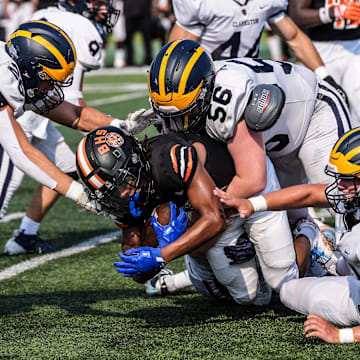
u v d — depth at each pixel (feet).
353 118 49.37
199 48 27.68
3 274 37.88
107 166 25.54
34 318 30.19
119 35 146.30
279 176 34.53
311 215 37.83
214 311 30.91
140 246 27.89
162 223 26.58
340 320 26.99
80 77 40.37
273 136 30.76
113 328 28.53
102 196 26.17
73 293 34.24
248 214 26.27
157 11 138.41
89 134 26.43
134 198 26.27
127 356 24.99
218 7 35.76
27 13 123.03
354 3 46.62
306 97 31.60
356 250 24.56
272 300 32.32
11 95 27.68
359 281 25.93
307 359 23.98
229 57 37.40
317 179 33.01
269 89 27.09
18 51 28.66
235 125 27.32
